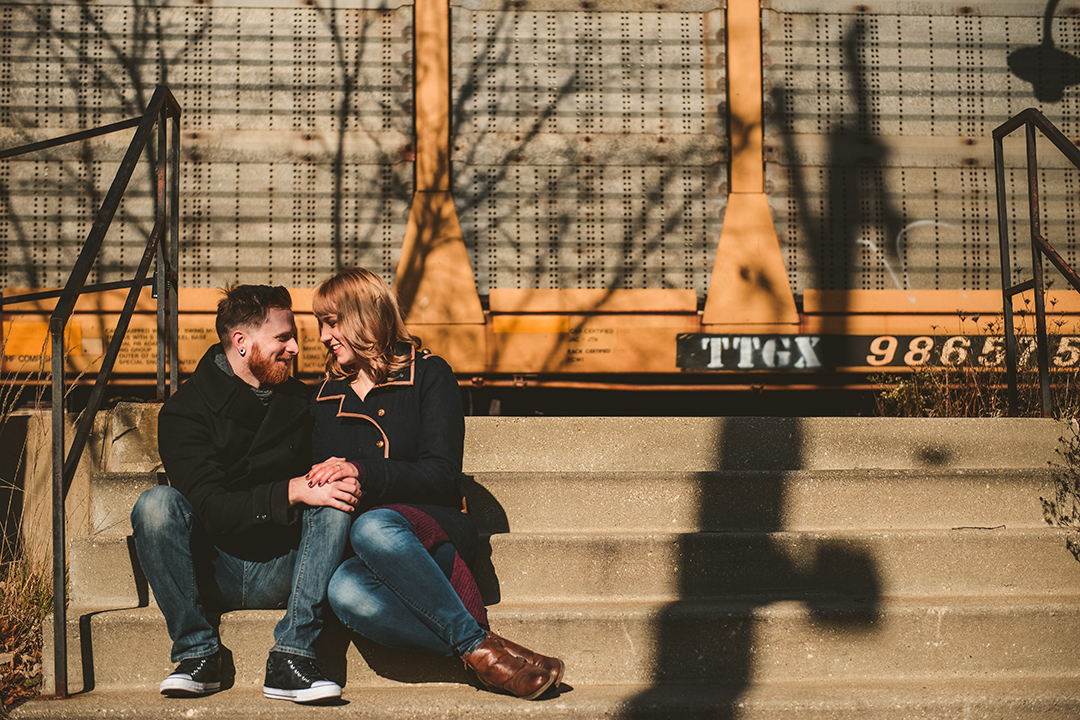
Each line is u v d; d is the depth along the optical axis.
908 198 4.67
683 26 4.66
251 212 4.48
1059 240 4.68
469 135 4.57
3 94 4.41
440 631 2.11
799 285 4.59
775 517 2.83
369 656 2.29
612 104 4.62
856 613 2.39
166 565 2.16
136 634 2.29
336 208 4.50
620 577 2.61
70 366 4.28
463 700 2.12
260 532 2.23
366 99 4.55
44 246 4.39
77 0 4.47
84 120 4.44
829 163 4.64
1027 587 2.64
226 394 2.31
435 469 2.28
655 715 2.11
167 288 3.31
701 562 2.62
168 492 2.20
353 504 2.20
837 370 4.54
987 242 4.68
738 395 4.80
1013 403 3.63
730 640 2.37
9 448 3.23
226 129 4.50
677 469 3.13
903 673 2.38
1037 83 4.74
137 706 2.08
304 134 4.53
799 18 4.70
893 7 4.72
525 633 2.36
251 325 2.37
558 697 2.17
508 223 4.54
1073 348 4.52
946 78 4.72
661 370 4.49
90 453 3.15
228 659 2.27
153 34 4.50
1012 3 4.75
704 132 4.63
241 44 4.53
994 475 2.84
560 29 4.63
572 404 4.78
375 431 2.40
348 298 2.43
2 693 2.28
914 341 4.57
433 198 4.51
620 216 4.57
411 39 4.57
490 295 4.48
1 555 3.05
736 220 4.57
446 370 2.48
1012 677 2.38
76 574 2.47
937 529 2.80
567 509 2.81
